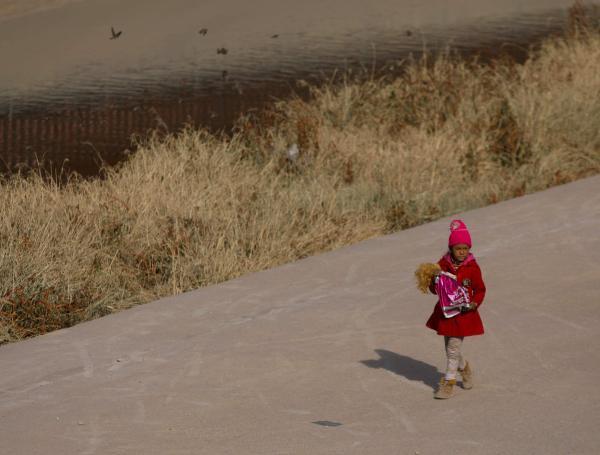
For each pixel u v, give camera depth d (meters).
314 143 36.88
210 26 67.75
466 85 44.50
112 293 25.14
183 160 33.28
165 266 26.86
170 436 14.97
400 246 26.25
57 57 57.94
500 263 23.88
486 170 36.66
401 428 14.93
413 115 42.53
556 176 36.00
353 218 30.83
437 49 60.03
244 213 29.41
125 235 27.59
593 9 73.56
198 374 17.73
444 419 15.23
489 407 15.64
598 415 15.03
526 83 44.66
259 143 37.47
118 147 40.25
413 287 22.45
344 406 15.95
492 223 28.00
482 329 15.95
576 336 18.81
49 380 17.94
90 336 20.39
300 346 18.94
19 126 43.69
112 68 55.38
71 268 24.98
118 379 17.73
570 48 51.34
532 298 21.19
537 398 15.91
